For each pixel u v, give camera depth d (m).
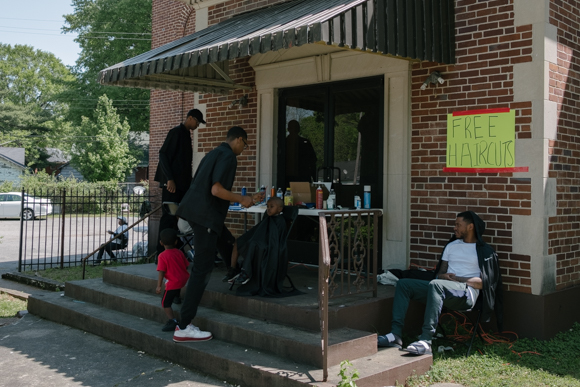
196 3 8.70
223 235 5.65
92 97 36.12
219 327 4.95
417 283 4.93
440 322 5.75
